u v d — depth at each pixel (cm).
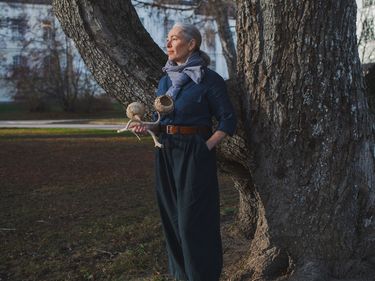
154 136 334
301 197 367
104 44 395
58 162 1160
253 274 385
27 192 818
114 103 3741
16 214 673
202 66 342
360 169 368
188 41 348
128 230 583
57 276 462
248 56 375
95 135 1872
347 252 367
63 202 743
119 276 456
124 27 402
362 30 1406
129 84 400
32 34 3888
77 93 3628
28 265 487
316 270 361
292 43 355
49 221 637
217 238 343
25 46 3725
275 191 374
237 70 394
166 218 359
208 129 344
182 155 334
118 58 396
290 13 352
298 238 370
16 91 3856
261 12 362
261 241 391
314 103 357
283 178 370
